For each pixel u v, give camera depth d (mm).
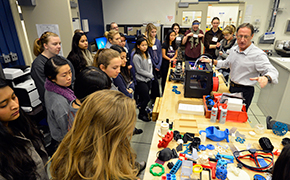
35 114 2684
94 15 5391
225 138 1532
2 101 871
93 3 5277
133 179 729
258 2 4973
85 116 696
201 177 1183
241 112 1735
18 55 3258
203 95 2188
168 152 1348
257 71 2061
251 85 2141
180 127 1682
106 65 1706
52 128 1565
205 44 4230
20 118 1050
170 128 1684
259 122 3152
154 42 3459
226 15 5051
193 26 4355
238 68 2139
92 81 1113
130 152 778
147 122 3039
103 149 675
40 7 3219
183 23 5371
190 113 1914
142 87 2896
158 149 1455
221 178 1171
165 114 1920
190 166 1194
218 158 1320
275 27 5066
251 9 5062
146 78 2922
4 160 843
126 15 5812
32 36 3455
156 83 3365
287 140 1468
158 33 5312
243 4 4867
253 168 1241
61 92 1460
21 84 2625
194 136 1587
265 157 1341
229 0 4898
